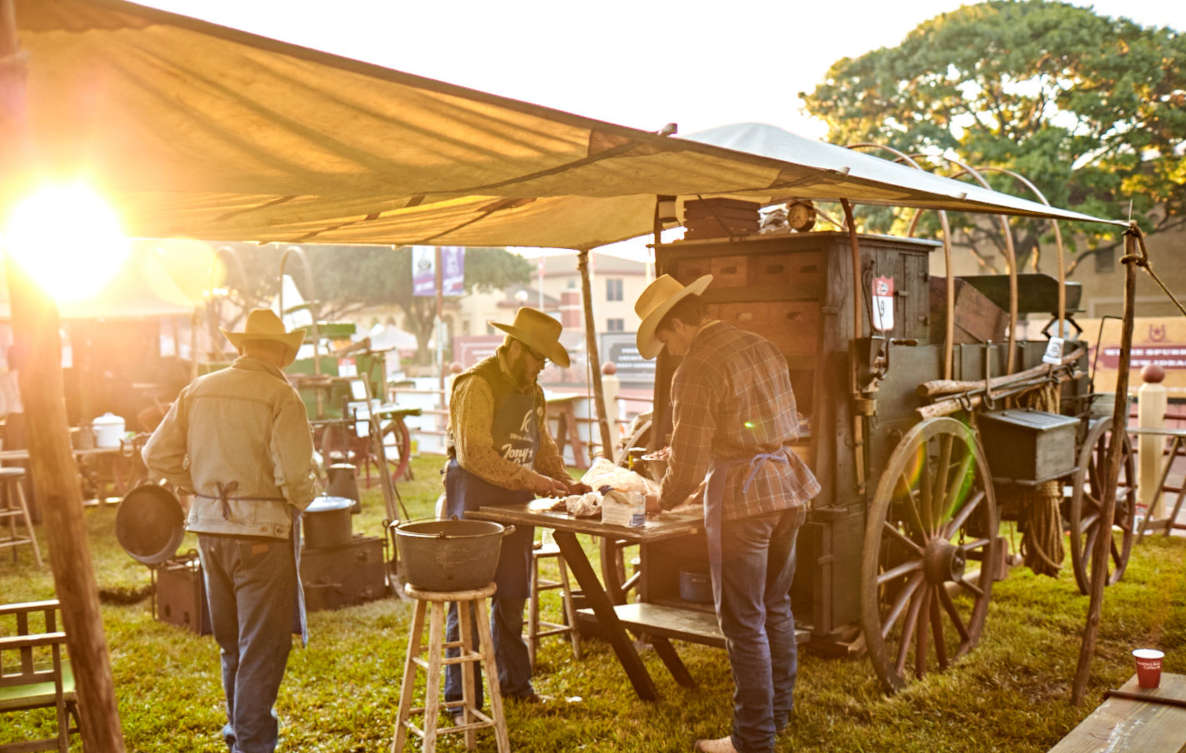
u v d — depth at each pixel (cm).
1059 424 602
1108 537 488
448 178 288
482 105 225
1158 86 2594
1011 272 632
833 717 470
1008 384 619
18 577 814
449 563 391
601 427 723
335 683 531
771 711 413
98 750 192
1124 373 495
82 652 190
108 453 1155
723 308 534
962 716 469
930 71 2655
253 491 396
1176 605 657
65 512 188
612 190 330
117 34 184
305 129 233
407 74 206
